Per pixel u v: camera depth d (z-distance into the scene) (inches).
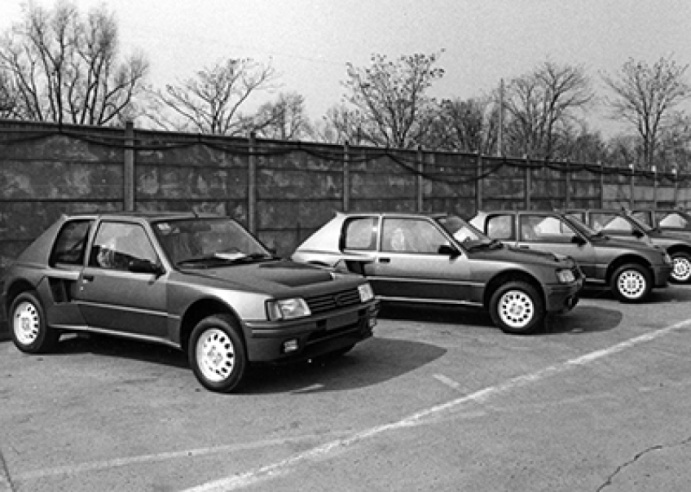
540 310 332.8
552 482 160.6
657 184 976.9
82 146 358.9
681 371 263.4
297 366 273.4
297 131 1952.5
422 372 263.0
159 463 174.7
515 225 461.4
